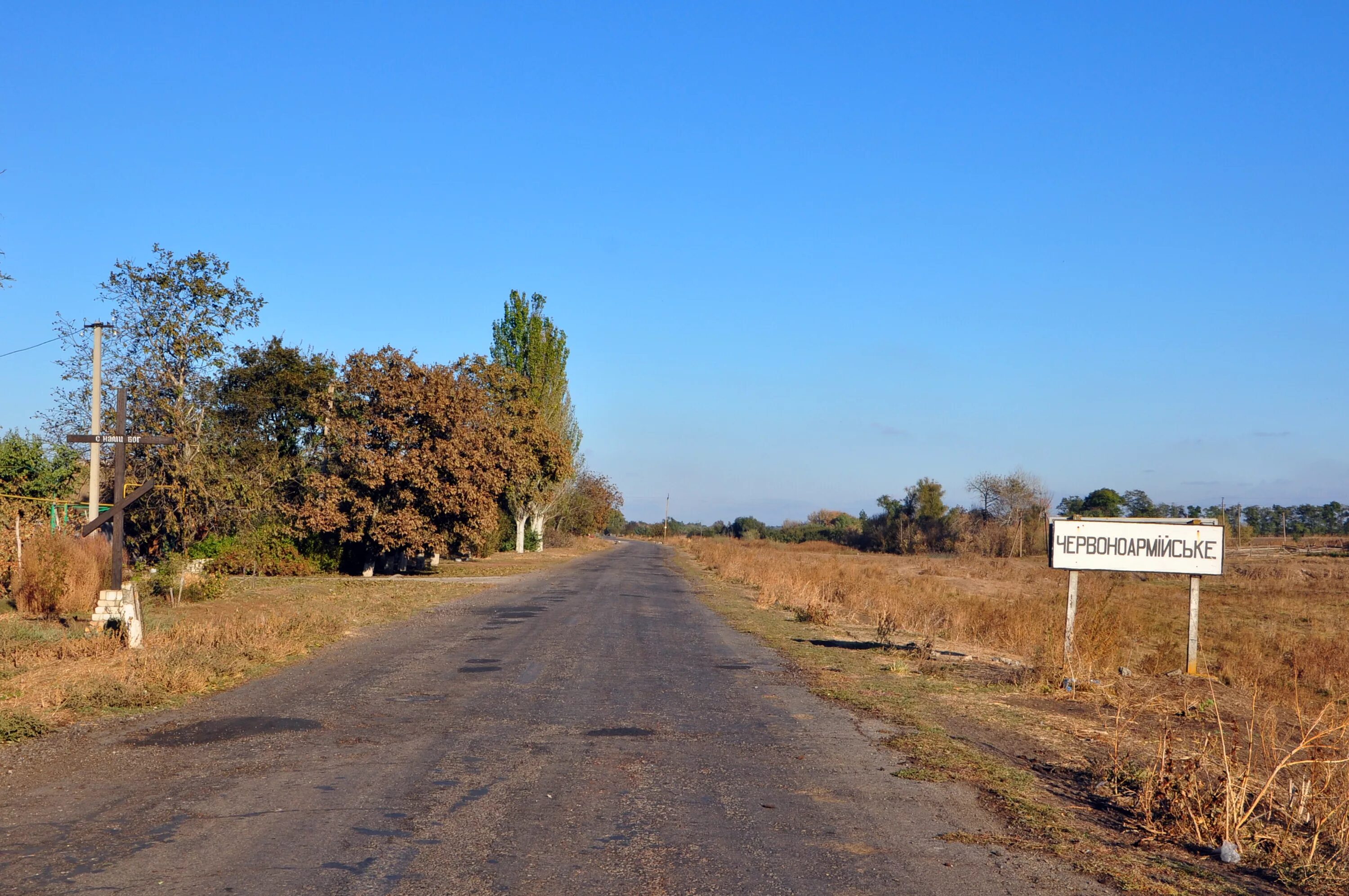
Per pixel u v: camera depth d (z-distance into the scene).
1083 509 96.88
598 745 8.42
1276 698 13.55
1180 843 6.02
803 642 16.88
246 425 36.78
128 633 13.33
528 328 57.53
